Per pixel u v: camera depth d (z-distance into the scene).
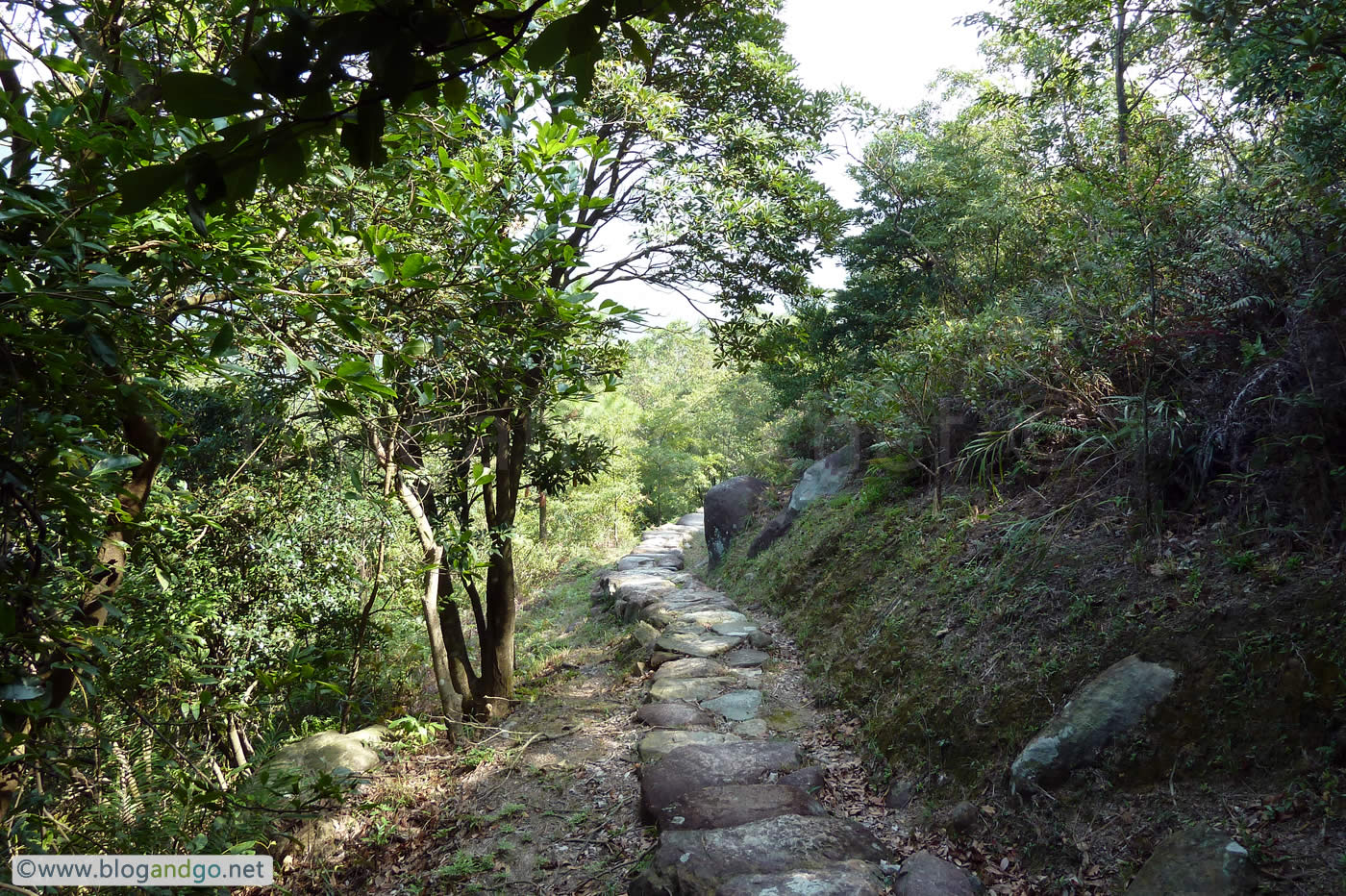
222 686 4.90
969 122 9.97
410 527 6.54
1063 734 3.58
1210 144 5.17
